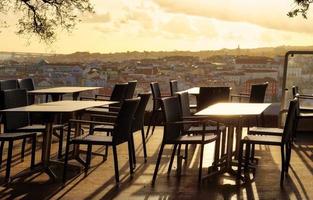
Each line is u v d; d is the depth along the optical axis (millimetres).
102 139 5457
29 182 5465
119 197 4949
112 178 5645
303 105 8562
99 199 4887
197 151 7148
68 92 7742
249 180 5516
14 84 8219
